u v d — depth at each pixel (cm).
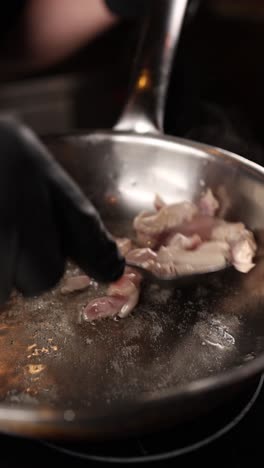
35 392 53
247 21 114
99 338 57
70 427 43
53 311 59
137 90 69
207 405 46
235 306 59
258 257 63
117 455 51
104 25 105
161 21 71
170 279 62
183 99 83
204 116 83
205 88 116
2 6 79
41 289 45
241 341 56
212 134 79
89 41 109
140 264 62
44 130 117
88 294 61
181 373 54
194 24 118
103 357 55
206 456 50
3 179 41
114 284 59
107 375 54
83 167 70
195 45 121
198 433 52
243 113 114
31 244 43
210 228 66
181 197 69
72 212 44
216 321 58
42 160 42
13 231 42
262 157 78
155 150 68
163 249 64
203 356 55
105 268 47
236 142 79
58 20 104
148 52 70
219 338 57
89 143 69
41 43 106
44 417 43
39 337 57
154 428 46
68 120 117
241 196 65
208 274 62
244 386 47
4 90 111
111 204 71
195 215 66
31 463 50
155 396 44
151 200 70
